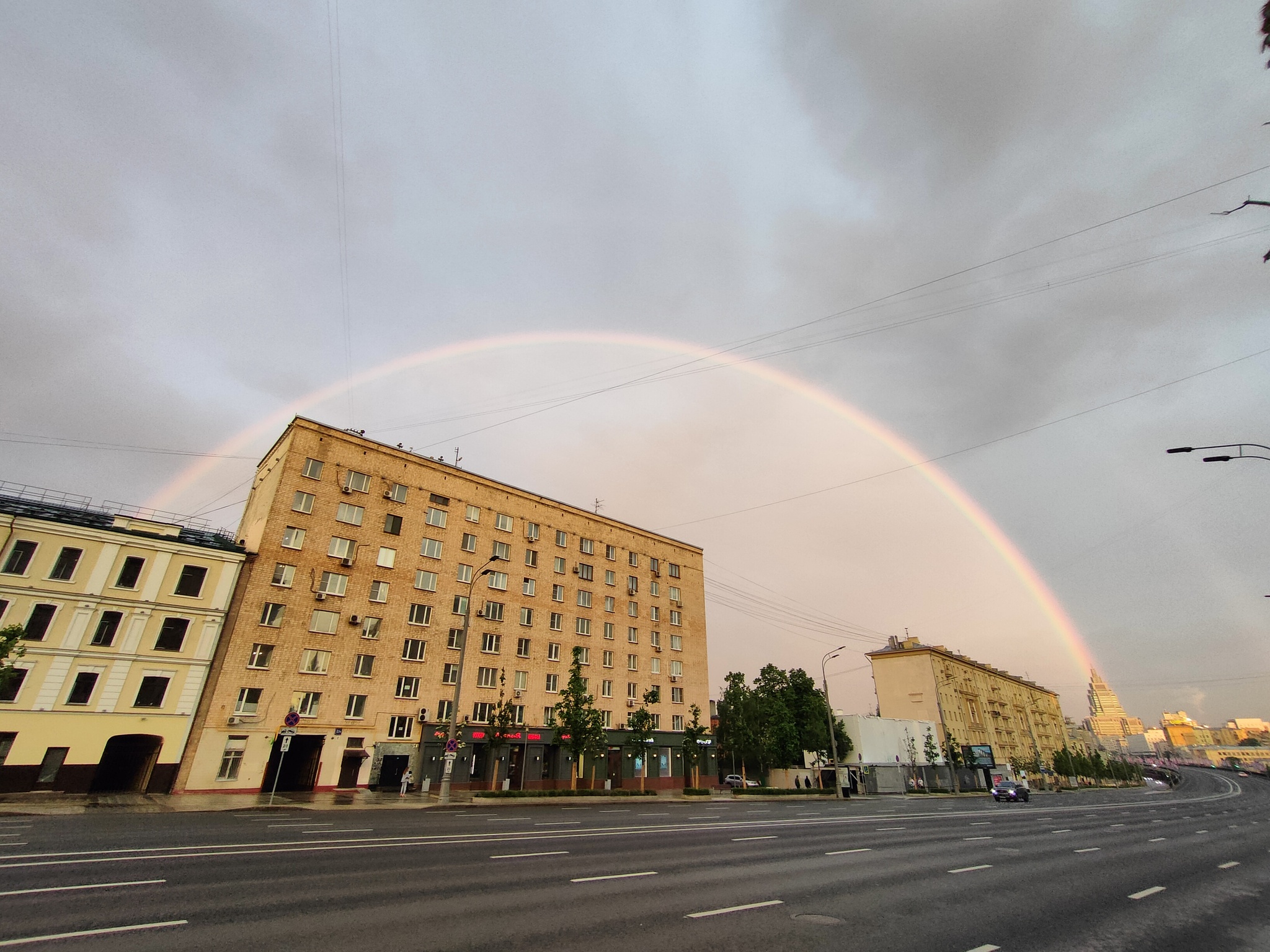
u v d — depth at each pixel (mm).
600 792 39688
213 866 11023
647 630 58031
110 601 31016
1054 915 9680
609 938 7508
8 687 27844
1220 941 8422
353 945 6934
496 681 45125
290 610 36906
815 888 11211
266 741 33938
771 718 59500
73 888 9008
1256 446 15922
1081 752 153875
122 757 32094
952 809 36625
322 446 41375
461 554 46406
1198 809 40188
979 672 107625
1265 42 9789
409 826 18844
